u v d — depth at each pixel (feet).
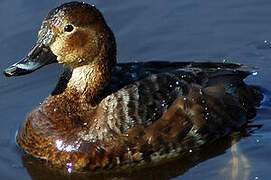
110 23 47.85
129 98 33.94
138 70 36.17
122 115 33.58
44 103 35.50
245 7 49.08
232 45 45.73
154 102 33.91
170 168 34.58
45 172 34.68
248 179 33.35
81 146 33.71
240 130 36.70
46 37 33.83
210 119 34.96
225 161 34.88
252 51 45.03
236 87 36.42
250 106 37.60
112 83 35.63
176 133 34.04
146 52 45.62
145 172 34.32
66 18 33.42
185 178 33.81
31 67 33.63
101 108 34.27
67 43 33.81
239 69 37.99
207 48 45.60
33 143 34.76
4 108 40.91
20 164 35.19
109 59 34.83
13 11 48.70
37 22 47.16
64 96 35.09
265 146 35.68
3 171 34.68
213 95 35.22
